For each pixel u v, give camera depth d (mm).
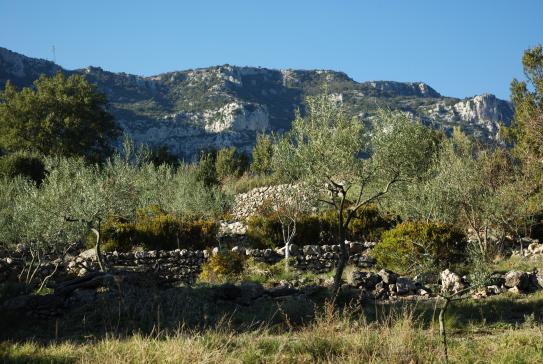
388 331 8281
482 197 20062
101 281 13109
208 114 142625
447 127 98562
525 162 24281
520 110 29922
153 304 11781
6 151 50375
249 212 29484
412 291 14211
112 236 20422
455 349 7984
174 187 27828
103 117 53375
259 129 139000
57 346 9070
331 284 15156
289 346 8328
